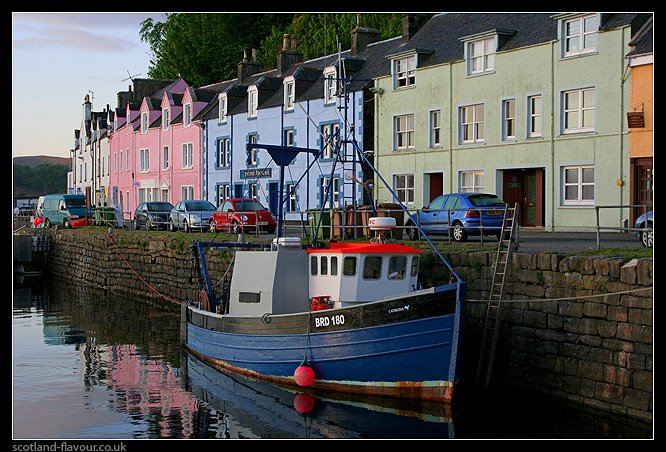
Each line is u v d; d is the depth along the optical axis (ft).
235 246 62.34
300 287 52.75
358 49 132.98
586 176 91.15
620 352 41.88
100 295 104.27
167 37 214.69
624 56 85.87
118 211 134.51
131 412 46.09
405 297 44.83
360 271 49.49
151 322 79.92
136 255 104.06
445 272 53.83
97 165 212.84
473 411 43.62
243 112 143.74
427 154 109.19
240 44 209.56
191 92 160.66
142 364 59.21
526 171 99.76
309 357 48.32
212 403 47.50
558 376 45.11
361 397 46.73
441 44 111.55
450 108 106.01
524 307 47.62
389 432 40.63
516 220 55.98
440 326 44.06
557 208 93.61
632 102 85.10
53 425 43.60
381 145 116.26
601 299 43.01
